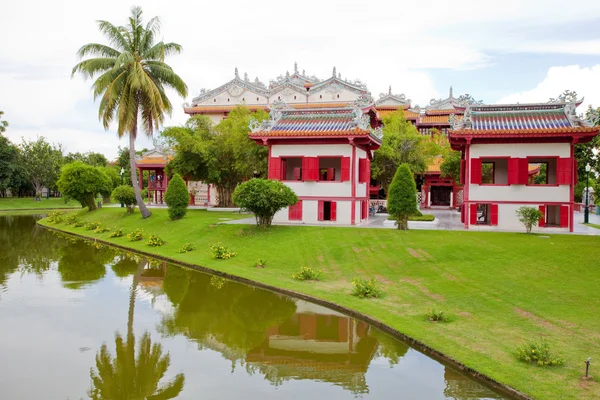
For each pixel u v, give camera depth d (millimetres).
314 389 8891
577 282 13570
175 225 29328
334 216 25734
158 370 9781
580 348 9375
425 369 9570
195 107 54281
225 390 8867
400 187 22656
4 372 9703
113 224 34844
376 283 15617
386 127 38906
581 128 21375
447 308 12570
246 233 23953
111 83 30625
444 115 54062
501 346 9781
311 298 14555
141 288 16969
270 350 10977
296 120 27281
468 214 23438
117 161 84438
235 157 36375
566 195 22344
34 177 72312
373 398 8461
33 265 21688
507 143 22859
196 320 13227
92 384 9133
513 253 17062
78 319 13297
